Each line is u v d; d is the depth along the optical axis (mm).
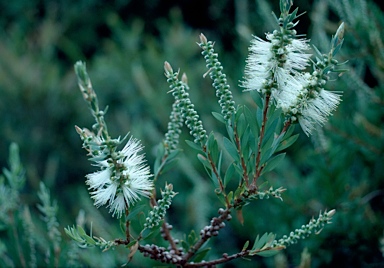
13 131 1787
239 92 1220
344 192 841
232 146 528
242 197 534
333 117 855
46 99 1822
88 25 2615
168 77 532
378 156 873
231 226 969
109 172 509
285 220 885
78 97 1854
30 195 1465
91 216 915
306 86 504
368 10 860
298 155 1103
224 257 558
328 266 831
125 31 2141
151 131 1310
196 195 1017
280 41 499
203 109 1438
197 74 1617
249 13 1512
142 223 542
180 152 608
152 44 1852
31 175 1485
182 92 533
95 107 501
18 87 1798
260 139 519
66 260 721
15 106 1809
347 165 868
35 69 1867
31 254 748
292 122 514
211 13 2084
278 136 519
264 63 504
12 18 2654
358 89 836
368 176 897
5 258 764
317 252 826
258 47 505
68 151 1793
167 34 2178
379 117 920
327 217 537
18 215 753
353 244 818
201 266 564
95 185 509
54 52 2369
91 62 2324
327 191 838
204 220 1001
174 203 1219
